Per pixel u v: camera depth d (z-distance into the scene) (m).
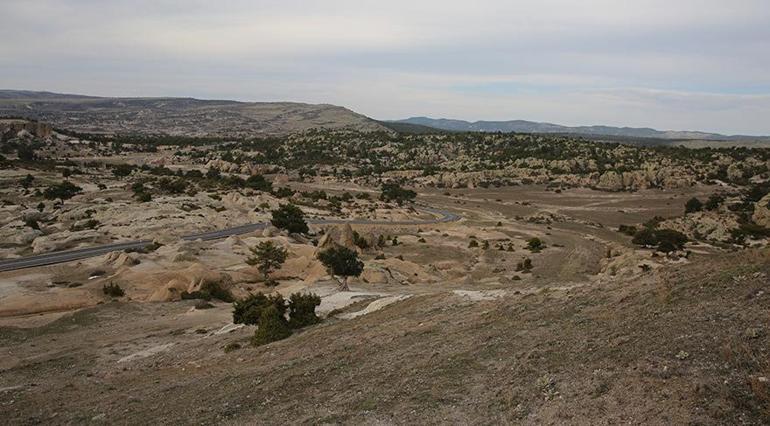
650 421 10.35
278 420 15.12
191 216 108.44
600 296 20.55
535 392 13.11
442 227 130.12
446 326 23.12
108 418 19.08
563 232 124.81
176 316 48.22
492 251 99.06
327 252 50.84
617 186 198.00
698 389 10.79
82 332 43.03
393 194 175.25
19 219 101.75
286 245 83.88
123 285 59.91
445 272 78.25
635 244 91.00
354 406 14.92
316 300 36.31
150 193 138.62
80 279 65.75
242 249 82.00
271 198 148.25
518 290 34.28
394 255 93.94
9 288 61.38
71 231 93.31
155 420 17.59
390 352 20.52
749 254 19.09
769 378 10.41
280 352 26.12
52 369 31.80
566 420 11.38
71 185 132.12
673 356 12.65
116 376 28.58
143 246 86.19
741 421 9.55
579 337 16.03
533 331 18.22
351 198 174.50
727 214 112.06
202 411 17.36
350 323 30.14
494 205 177.75
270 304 35.91
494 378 14.81
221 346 32.53
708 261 20.66
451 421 12.84
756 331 12.41
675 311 15.52
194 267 62.44
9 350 38.28
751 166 198.00
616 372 12.73
